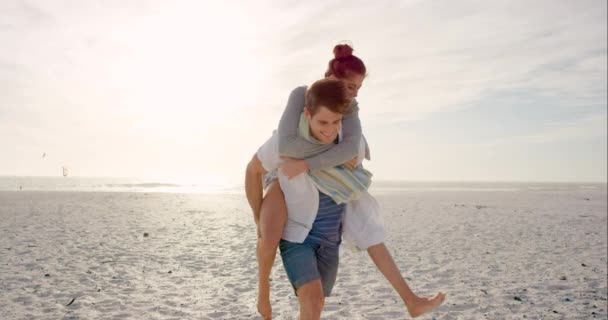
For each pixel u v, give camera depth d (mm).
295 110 2555
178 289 6281
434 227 14359
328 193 2578
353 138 2543
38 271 7148
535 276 7375
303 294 2461
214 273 7352
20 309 5199
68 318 4914
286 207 2598
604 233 13227
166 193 39000
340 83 2396
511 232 13180
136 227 13383
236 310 5316
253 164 2643
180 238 11305
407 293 2625
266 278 2578
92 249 9305
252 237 11680
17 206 20188
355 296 5973
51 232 11719
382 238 2719
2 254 8414
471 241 11281
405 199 32031
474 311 5379
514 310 5438
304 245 2576
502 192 51781
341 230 2760
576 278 7250
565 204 27281
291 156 2543
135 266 7770
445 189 64500
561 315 5254
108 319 4914
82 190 43562
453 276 7344
